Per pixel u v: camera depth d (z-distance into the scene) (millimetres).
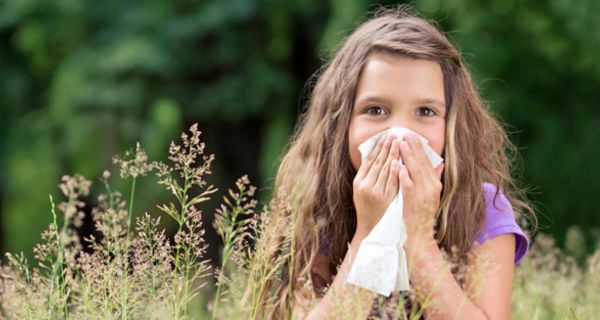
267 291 2432
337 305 2059
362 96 2510
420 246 2287
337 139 2676
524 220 3109
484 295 2400
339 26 10477
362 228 2391
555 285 3158
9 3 11836
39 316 2195
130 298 2238
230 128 13648
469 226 2549
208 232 11719
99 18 11898
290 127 12750
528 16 9781
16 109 12508
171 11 12008
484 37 10047
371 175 2389
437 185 2373
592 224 10406
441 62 2590
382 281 2217
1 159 12141
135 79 11523
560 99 10695
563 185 10539
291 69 13117
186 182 2248
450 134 2586
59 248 2254
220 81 12523
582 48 9695
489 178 2859
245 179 2195
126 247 2232
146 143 11133
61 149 11750
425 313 2338
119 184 10898
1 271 2281
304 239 2699
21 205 12117
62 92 11359
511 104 10383
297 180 2840
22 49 12195
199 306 2709
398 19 2693
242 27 12539
